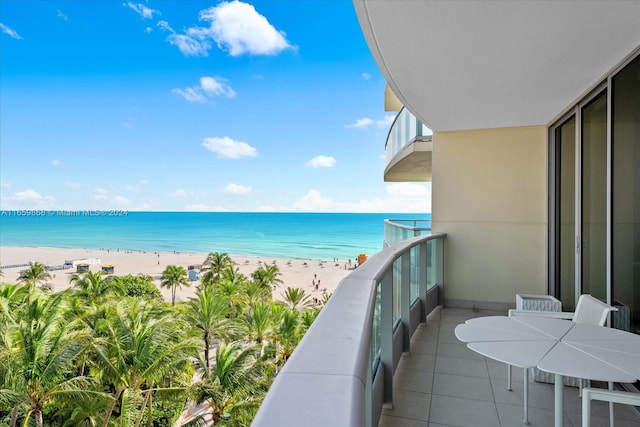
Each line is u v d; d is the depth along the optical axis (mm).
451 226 4961
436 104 3729
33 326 10391
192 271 46125
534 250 4652
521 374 2691
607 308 2010
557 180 4336
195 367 12398
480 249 4848
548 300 2875
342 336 795
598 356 1477
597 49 2455
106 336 11492
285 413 493
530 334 1746
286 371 621
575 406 2256
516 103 3668
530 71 2844
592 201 3236
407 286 3047
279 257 58500
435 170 5039
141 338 10727
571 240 3861
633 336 1721
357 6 2027
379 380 2088
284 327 14438
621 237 2615
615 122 2727
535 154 4660
